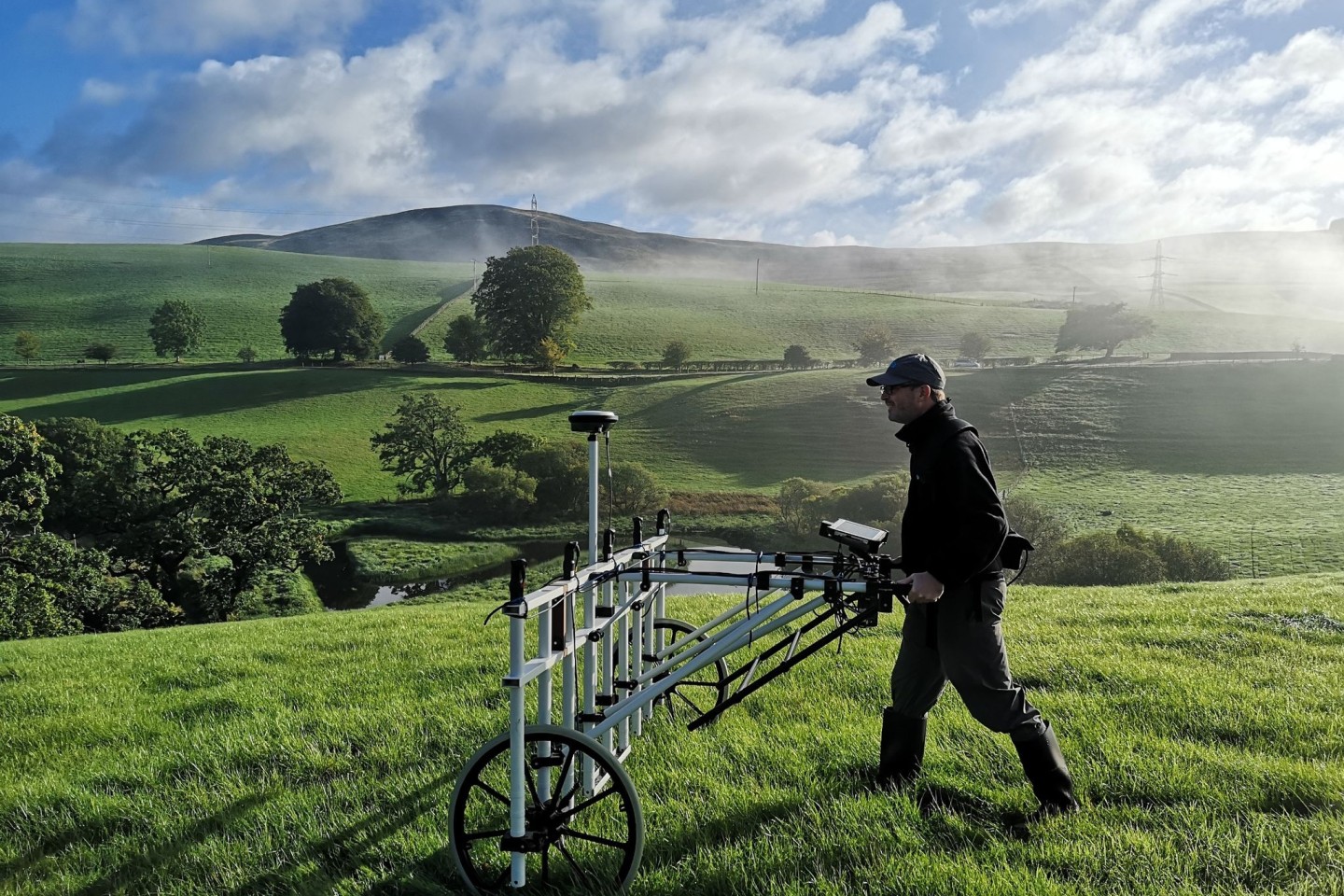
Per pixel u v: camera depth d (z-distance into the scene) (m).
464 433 67.94
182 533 38.59
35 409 87.69
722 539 53.41
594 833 4.44
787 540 52.53
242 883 4.17
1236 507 55.91
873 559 4.44
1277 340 123.94
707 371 107.19
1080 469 68.25
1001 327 135.62
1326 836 4.03
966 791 4.77
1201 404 81.31
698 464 73.12
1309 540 46.59
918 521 4.39
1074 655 7.88
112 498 39.44
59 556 29.39
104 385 98.00
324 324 115.69
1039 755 4.45
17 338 117.75
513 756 3.85
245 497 39.03
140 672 9.23
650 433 81.94
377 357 119.81
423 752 5.80
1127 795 4.67
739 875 3.88
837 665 7.69
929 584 4.12
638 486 58.31
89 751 6.34
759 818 4.54
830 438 78.12
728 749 5.57
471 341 115.38
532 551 50.75
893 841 4.17
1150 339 125.31
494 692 7.21
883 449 74.69
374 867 4.25
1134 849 3.98
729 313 147.88
